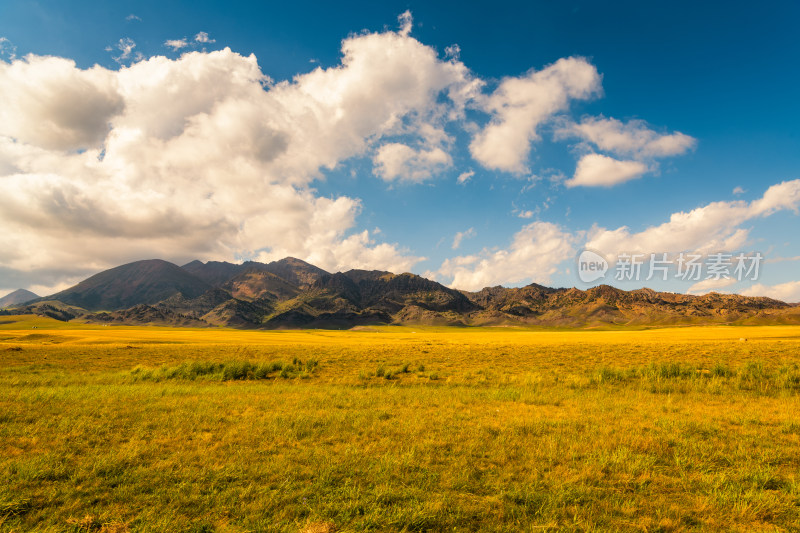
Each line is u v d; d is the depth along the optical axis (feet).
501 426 34.60
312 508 19.85
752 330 372.58
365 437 31.53
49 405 42.88
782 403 45.14
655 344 164.66
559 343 196.44
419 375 77.92
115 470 24.30
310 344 216.33
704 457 26.25
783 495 20.72
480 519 19.01
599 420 36.58
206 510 19.75
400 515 18.70
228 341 263.08
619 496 21.13
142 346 181.57
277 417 37.52
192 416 38.34
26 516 19.19
